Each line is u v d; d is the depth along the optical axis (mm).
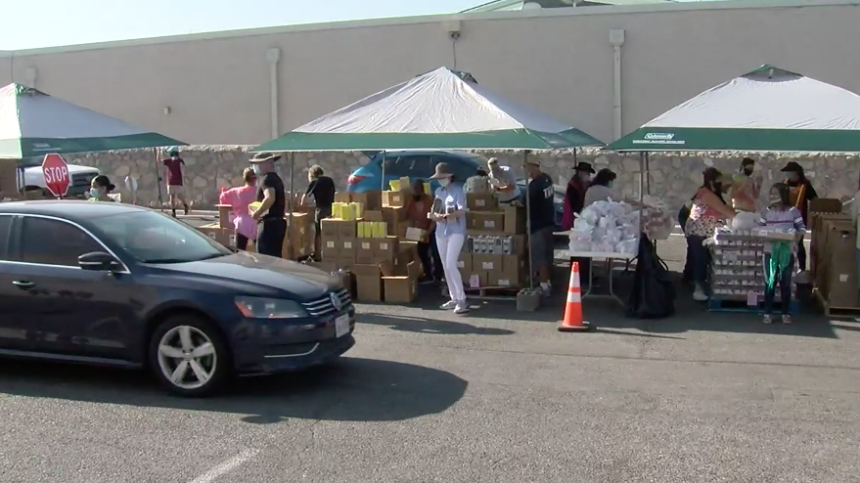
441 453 5766
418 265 11766
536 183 11336
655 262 10367
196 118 23312
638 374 7832
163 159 22172
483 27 20641
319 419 6508
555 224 13172
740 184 11125
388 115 11016
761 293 10367
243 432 6203
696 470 5469
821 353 8578
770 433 6199
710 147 9898
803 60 19000
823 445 5953
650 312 10188
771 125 10008
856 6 18594
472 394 7188
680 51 19625
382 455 5730
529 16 20344
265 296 6965
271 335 6891
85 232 7430
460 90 11258
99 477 5344
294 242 12562
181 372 7066
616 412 6695
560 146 10633
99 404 6895
